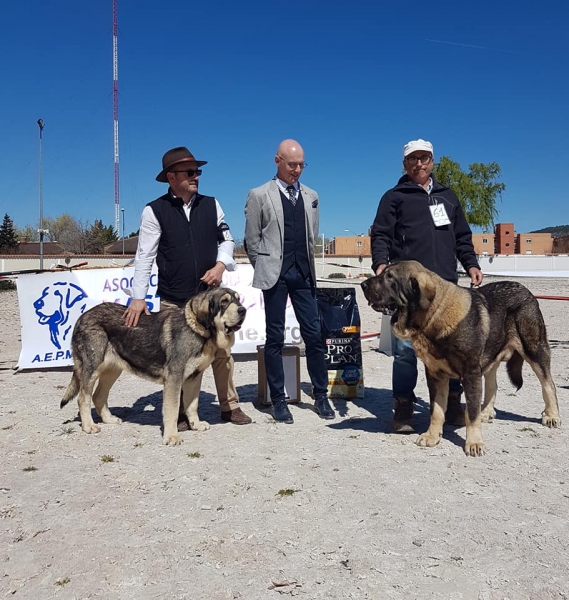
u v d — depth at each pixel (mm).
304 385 8211
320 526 3725
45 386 8344
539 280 40094
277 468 4801
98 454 5266
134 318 5824
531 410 6637
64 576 3182
